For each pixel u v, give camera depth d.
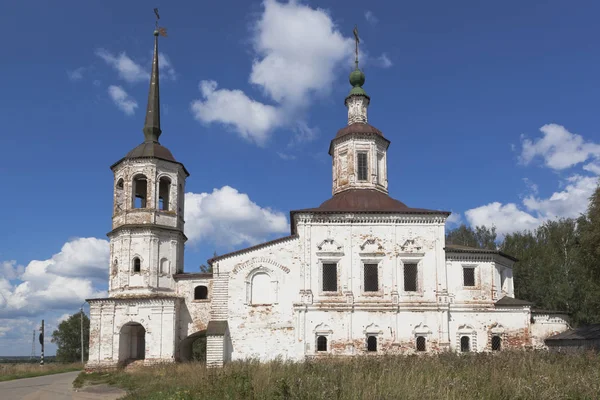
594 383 18.73
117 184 48.53
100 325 43.75
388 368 22.59
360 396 17.77
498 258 44.94
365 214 42.78
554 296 57.62
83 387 33.69
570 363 24.81
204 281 46.22
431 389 18.25
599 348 37.56
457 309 42.41
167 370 36.22
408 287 42.16
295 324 41.12
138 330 47.31
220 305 41.88
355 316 41.22
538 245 68.25
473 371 22.06
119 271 45.66
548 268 60.88
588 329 41.50
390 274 42.00
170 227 47.03
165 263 46.53
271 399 18.16
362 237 42.56
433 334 41.22
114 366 43.03
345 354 40.50
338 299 41.47
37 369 52.03
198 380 23.56
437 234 42.84
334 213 42.66
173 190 48.25
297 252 42.41
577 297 57.00
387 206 45.12
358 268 42.03
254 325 41.41
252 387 19.70
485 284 43.22
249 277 42.31
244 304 41.81
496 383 19.16
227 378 21.77
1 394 31.06
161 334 43.47
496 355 29.45
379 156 49.50
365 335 40.91
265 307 41.66
